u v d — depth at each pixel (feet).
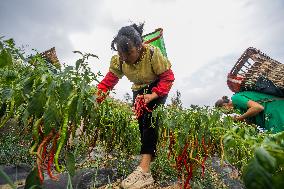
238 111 8.36
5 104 6.40
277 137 3.11
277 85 11.02
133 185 9.73
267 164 2.69
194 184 8.57
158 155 11.24
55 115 5.20
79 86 5.54
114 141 11.85
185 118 7.82
